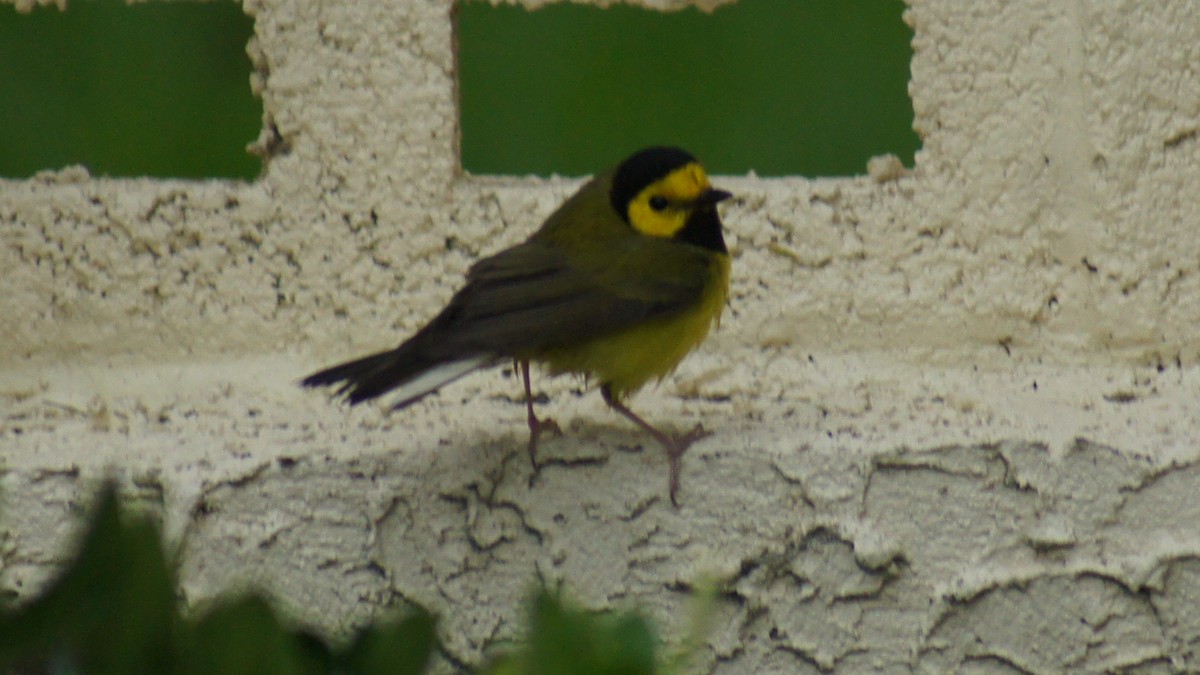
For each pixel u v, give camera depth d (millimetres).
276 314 7605
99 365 7590
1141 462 6695
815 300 7707
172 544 6473
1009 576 6742
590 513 6832
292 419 7281
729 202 7715
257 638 3598
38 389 7488
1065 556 6750
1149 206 7387
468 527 6836
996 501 6754
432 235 7598
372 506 6789
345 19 7457
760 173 15234
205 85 15688
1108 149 7348
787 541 6781
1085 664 6758
